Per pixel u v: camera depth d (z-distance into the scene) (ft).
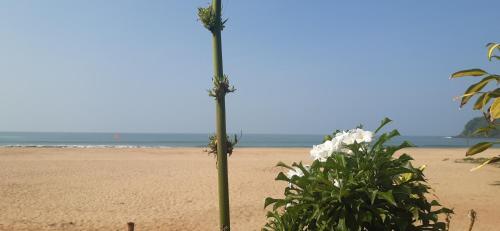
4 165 72.84
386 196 7.80
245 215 34.63
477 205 38.63
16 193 44.88
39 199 41.93
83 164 78.13
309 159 98.32
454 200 41.39
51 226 30.42
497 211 35.55
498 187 50.03
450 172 67.05
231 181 54.95
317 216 8.22
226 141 8.34
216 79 8.16
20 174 61.21
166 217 34.35
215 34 8.27
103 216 34.55
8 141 307.37
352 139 9.20
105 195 44.83
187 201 41.52
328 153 9.29
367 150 9.03
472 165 79.36
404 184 8.71
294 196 8.75
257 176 60.54
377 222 8.23
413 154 124.16
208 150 8.52
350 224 8.10
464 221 31.53
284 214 9.13
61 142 287.69
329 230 8.22
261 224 31.65
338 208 8.27
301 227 8.73
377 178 8.38
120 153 114.42
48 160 85.10
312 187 8.53
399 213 8.33
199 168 73.36
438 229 8.56
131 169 71.00
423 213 8.43
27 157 92.17
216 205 39.47
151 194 45.62
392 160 8.67
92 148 141.90
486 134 8.85
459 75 8.79
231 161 87.97
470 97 8.68
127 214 35.45
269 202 9.34
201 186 51.44
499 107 7.94
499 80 8.49
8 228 29.30
